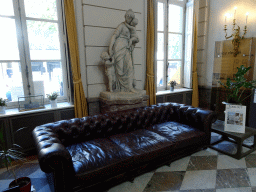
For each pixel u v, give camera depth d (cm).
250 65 379
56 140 181
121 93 320
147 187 201
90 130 242
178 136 244
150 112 295
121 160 187
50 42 318
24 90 304
